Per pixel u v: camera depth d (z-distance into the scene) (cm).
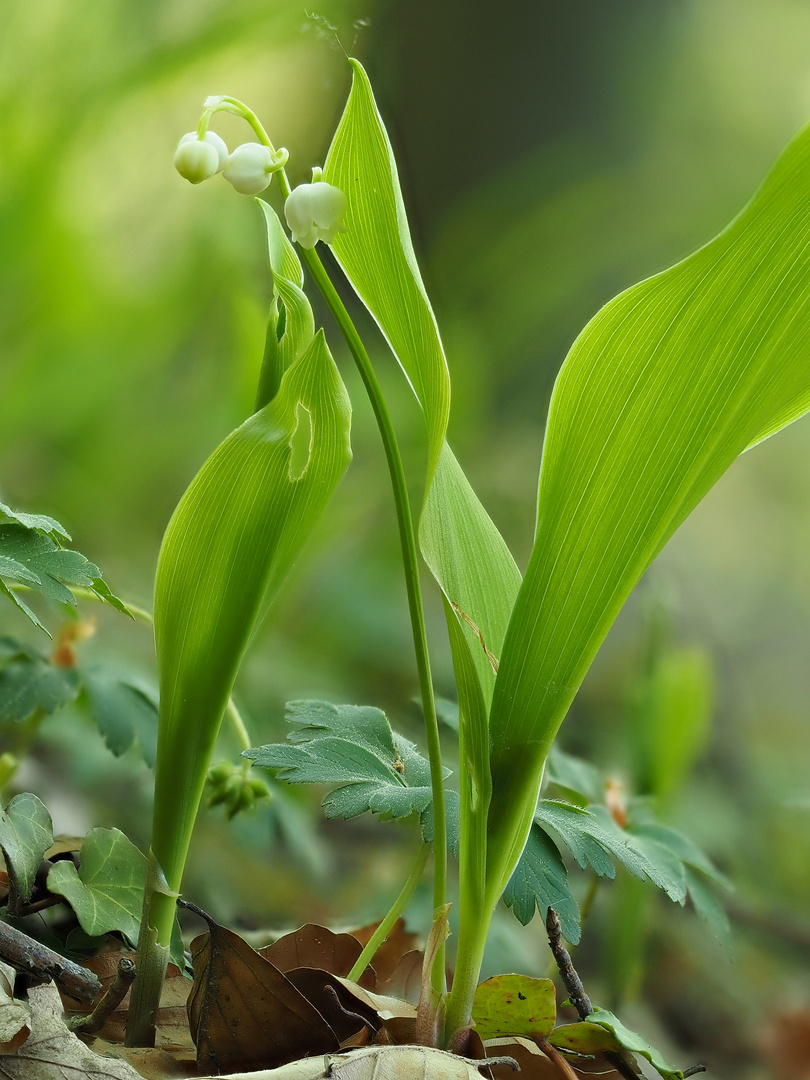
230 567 44
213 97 43
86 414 97
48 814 46
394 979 51
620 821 53
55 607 53
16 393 93
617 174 163
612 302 42
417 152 157
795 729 134
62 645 53
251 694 83
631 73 162
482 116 156
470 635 45
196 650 44
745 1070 68
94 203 97
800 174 41
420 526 44
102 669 53
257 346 68
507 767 44
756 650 149
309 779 46
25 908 46
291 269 45
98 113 90
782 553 166
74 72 88
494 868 44
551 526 44
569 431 43
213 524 44
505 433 139
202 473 44
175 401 103
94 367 97
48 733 66
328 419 44
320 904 71
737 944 85
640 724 60
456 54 155
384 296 43
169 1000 46
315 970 45
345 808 46
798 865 99
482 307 146
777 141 173
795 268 42
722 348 42
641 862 47
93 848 47
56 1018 42
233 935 44
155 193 103
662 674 61
